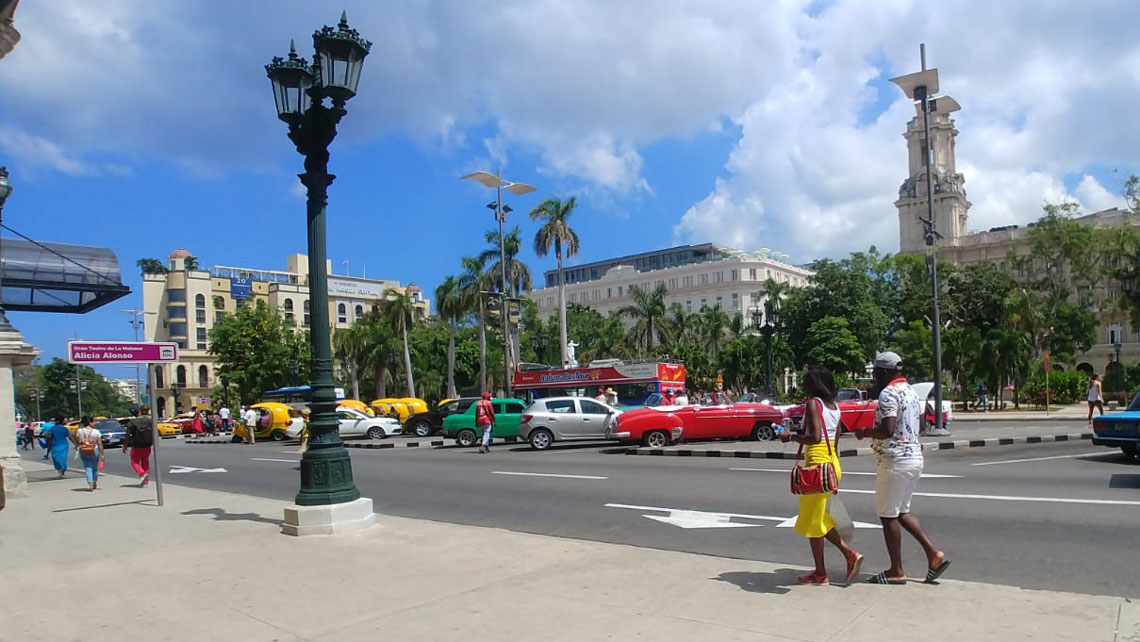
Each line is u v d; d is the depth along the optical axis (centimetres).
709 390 5947
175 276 9856
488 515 1073
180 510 1164
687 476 1423
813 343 5678
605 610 550
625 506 1089
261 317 5562
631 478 1425
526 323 7681
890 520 587
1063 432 2183
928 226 2138
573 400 2366
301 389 4559
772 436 2098
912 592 564
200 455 2767
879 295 6594
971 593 557
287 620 553
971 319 6159
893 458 577
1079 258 6309
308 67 973
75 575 727
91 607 607
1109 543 734
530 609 559
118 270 2075
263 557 775
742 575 642
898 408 573
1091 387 2712
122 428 4069
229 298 10206
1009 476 1255
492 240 4691
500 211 3444
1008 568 659
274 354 5438
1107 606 515
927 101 2120
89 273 2006
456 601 588
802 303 6025
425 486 1452
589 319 8744
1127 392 4741
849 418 2084
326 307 941
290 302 10400
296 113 965
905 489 577
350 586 646
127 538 924
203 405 9619
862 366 5494
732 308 9875
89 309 2200
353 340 6388
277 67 955
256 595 626
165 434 5062
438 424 3253
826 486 583
